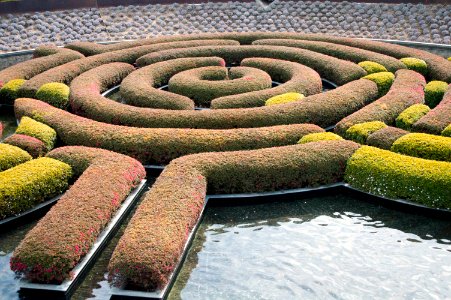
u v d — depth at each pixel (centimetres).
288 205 1589
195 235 1444
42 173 1543
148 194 1460
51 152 1691
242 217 1535
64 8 3719
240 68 2566
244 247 1391
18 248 1220
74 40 3459
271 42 3069
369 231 1445
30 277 1193
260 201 1600
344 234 1435
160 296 1163
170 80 2406
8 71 2589
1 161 1617
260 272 1287
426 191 1480
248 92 2234
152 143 1748
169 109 2138
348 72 2458
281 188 1619
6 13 3578
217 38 3253
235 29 3634
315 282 1245
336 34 3462
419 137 1692
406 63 2564
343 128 1864
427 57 2662
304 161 1606
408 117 1916
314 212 1548
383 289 1213
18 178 1498
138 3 3834
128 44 3123
